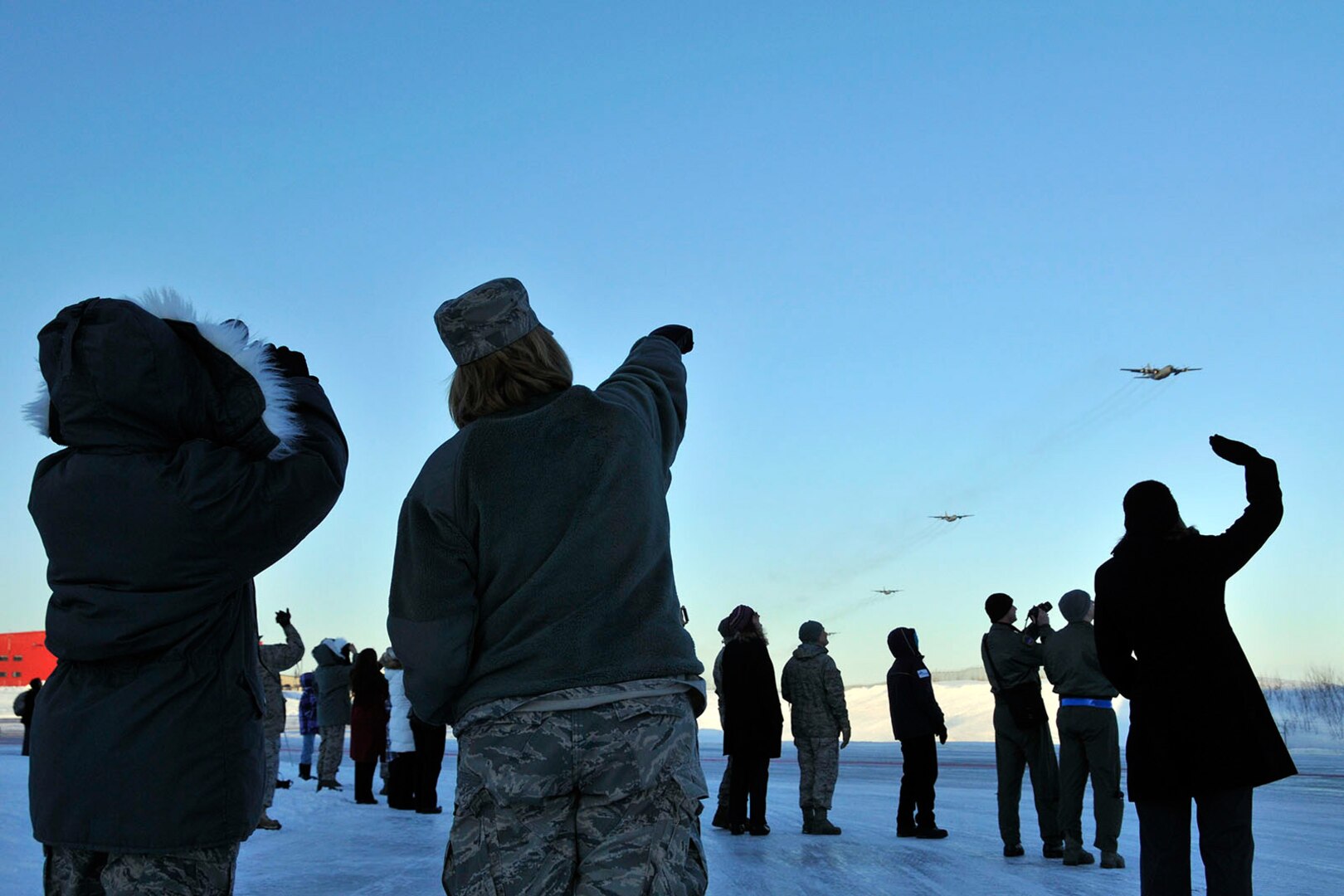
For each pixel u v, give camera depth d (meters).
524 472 2.16
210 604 2.54
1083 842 8.73
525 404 2.27
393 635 2.17
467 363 2.31
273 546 2.60
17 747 23.64
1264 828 9.07
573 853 2.08
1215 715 3.60
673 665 2.14
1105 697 7.39
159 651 2.50
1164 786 3.62
